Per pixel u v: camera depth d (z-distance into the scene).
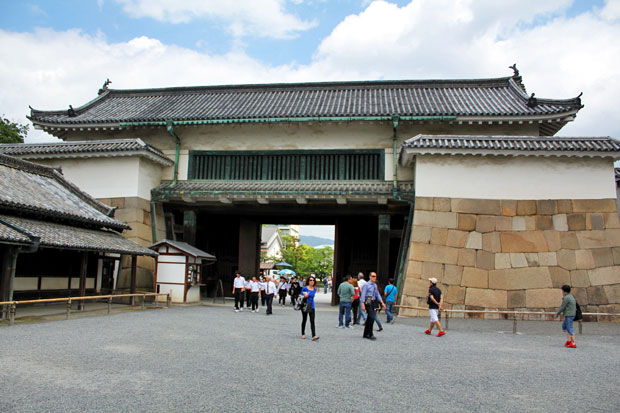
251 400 5.46
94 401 5.24
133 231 19.14
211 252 24.88
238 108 22.23
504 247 16.53
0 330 10.04
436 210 17.16
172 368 6.95
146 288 19.42
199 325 12.14
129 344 8.88
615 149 16.12
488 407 5.49
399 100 22.09
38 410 4.89
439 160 17.50
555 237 16.42
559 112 18.06
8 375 6.26
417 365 7.80
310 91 24.69
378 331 12.29
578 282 15.91
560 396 6.05
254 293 17.45
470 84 23.61
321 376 6.76
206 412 4.98
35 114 21.58
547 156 16.86
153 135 21.98
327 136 20.67
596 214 16.44
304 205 20.42
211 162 21.53
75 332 10.16
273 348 8.98
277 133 21.09
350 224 23.34
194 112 21.92
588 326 14.21
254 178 21.03
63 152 19.64
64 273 16.53
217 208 21.34
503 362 8.29
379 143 20.22
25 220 13.35
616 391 6.37
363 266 22.97
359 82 24.41
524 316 15.70
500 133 19.28
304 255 61.41
